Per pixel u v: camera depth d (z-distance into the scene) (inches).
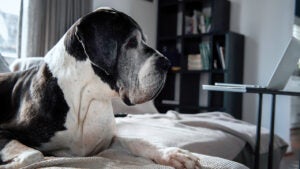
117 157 37.8
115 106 82.2
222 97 141.4
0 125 38.0
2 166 29.7
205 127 64.7
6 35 117.3
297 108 162.6
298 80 143.0
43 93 36.3
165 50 157.2
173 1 156.2
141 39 40.3
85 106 38.1
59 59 37.8
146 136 48.8
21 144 33.6
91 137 39.1
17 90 39.9
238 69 138.8
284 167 112.3
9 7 117.3
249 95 139.2
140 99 39.2
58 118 36.0
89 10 130.5
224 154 55.7
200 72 143.3
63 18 121.0
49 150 37.8
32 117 36.0
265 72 136.5
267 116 134.8
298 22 138.4
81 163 31.2
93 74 37.2
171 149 36.6
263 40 137.7
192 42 156.2
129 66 38.6
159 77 39.2
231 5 146.6
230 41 133.9
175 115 73.8
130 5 155.9
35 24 114.1
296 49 58.6
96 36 36.6
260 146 66.4
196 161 33.9
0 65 69.1
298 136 165.6
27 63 82.5
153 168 31.4
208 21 144.4
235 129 64.3
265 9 137.5
